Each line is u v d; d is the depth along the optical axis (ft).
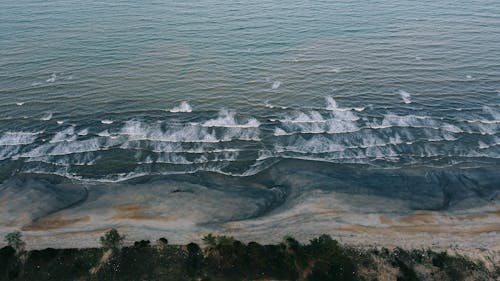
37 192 201.87
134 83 299.79
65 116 264.31
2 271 158.92
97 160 227.40
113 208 193.47
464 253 169.78
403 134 252.83
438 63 336.29
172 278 157.99
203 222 185.47
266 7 454.40
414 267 164.35
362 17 433.07
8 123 256.73
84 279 157.38
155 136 247.09
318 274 159.02
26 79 302.04
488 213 194.18
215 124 258.57
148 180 214.07
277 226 183.42
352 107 278.46
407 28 406.21
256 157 232.12
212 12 435.53
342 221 186.91
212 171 221.46
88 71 313.94
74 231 179.01
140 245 168.96
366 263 164.55
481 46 366.02
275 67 325.83
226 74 314.35
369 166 226.79
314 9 452.76
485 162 231.50
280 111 273.13
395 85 304.91
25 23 397.60
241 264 162.09
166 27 394.52
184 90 293.02
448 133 254.88
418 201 201.87
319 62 334.44
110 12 432.25
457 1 494.59
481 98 291.79
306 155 234.38
